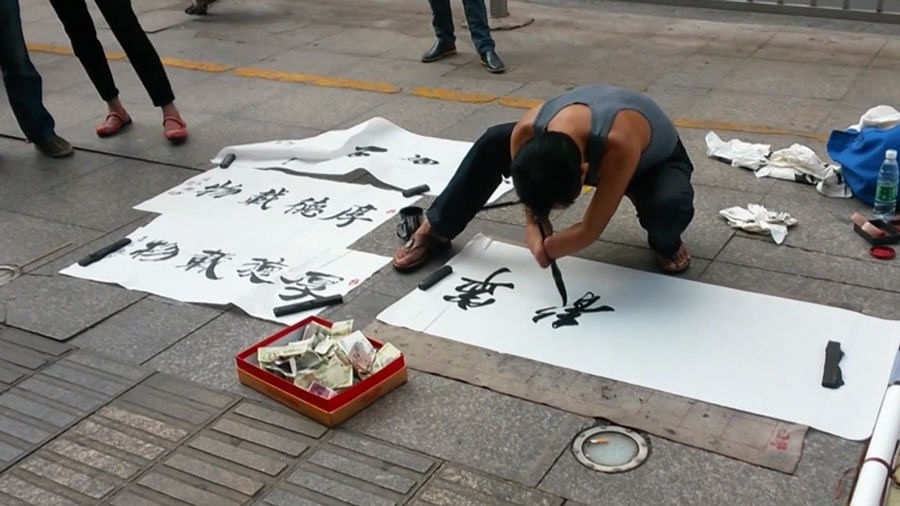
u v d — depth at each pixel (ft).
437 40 18.63
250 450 8.24
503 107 15.94
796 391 8.32
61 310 10.69
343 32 21.08
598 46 18.88
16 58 14.39
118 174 14.42
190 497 7.77
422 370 9.07
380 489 7.65
